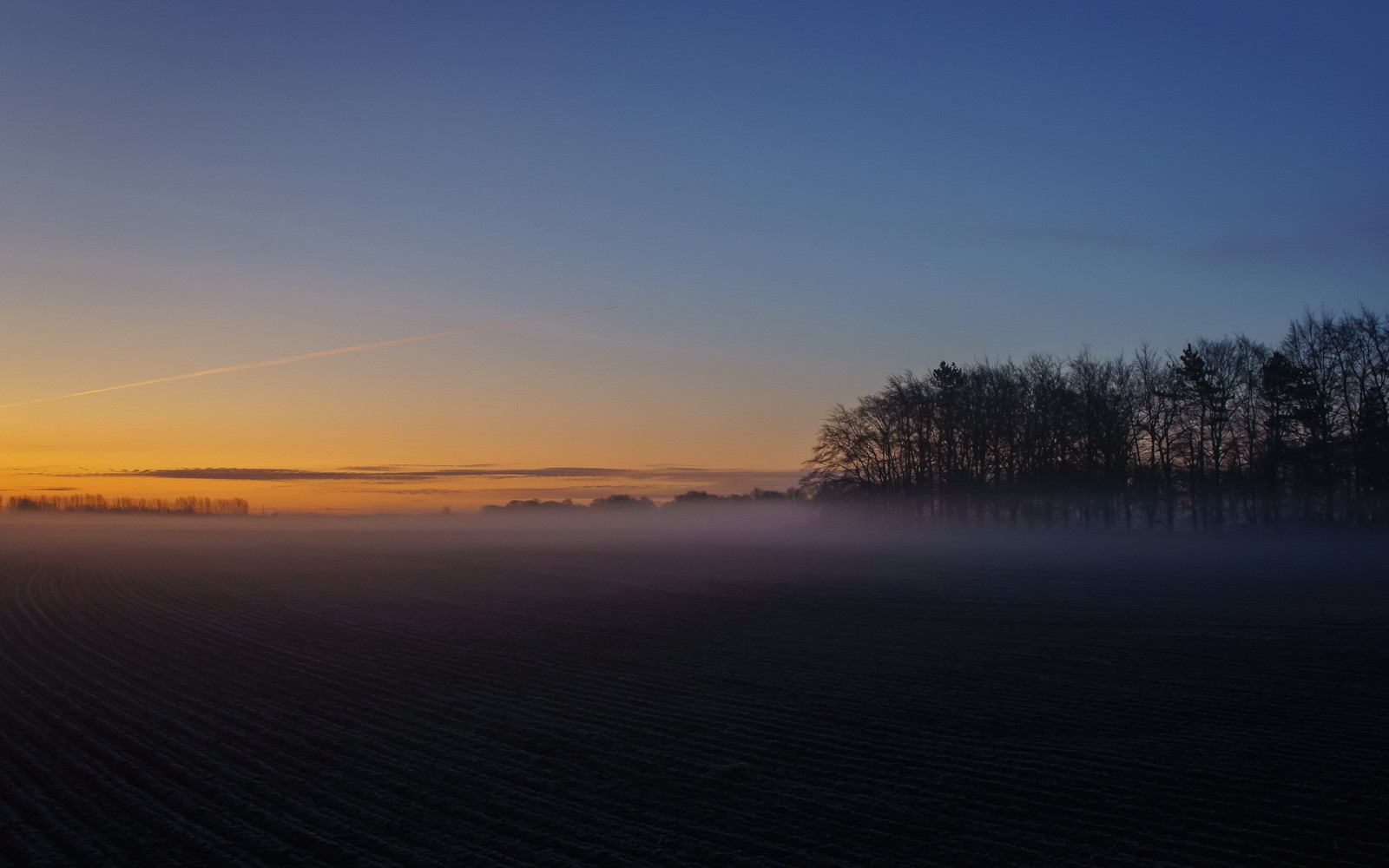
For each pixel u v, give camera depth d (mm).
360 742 12734
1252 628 22828
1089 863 8125
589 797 10148
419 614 28828
